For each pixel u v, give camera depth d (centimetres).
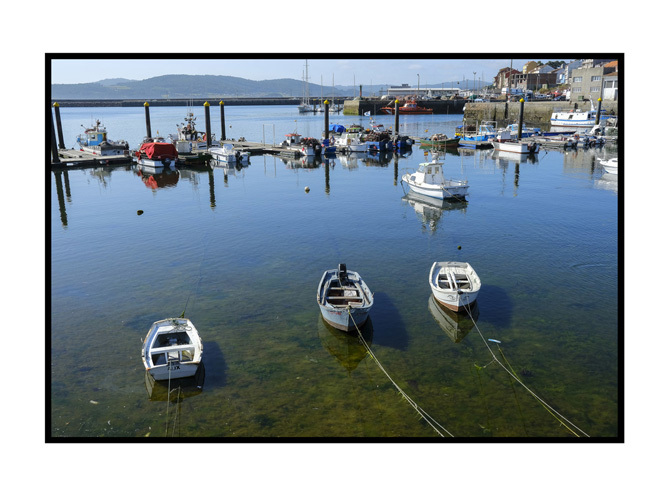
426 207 3991
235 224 3525
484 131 8075
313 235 3231
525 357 1761
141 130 11056
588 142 7400
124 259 2797
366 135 8106
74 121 13938
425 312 2103
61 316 2086
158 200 4350
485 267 2603
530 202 4103
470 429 1390
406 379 1642
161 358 1727
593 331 1923
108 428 1412
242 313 2111
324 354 1797
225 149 6544
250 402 1529
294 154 6994
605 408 1475
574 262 2658
